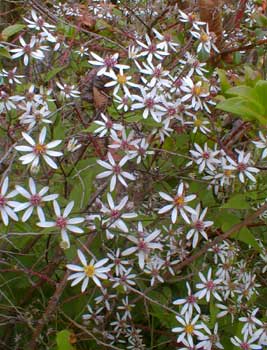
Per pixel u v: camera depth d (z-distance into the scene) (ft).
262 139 0.83
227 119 0.94
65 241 0.66
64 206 0.76
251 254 0.99
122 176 0.74
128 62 0.98
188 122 0.83
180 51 0.98
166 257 0.83
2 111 0.85
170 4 1.21
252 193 0.84
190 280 0.87
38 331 0.73
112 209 0.70
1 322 0.80
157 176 0.84
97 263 0.69
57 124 0.87
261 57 1.17
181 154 0.85
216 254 0.87
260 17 1.17
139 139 0.77
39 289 0.77
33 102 0.86
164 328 0.87
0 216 0.71
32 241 0.79
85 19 1.17
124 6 1.26
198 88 0.83
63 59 1.01
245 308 0.83
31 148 0.71
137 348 0.82
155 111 0.80
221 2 1.10
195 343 0.82
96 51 1.20
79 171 0.76
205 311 0.90
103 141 0.91
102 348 0.81
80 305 0.81
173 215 0.74
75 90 0.95
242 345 0.78
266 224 0.89
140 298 0.81
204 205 0.83
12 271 0.76
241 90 0.66
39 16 1.11
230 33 1.16
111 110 0.81
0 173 0.83
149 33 1.13
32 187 0.67
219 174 0.82
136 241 0.73
